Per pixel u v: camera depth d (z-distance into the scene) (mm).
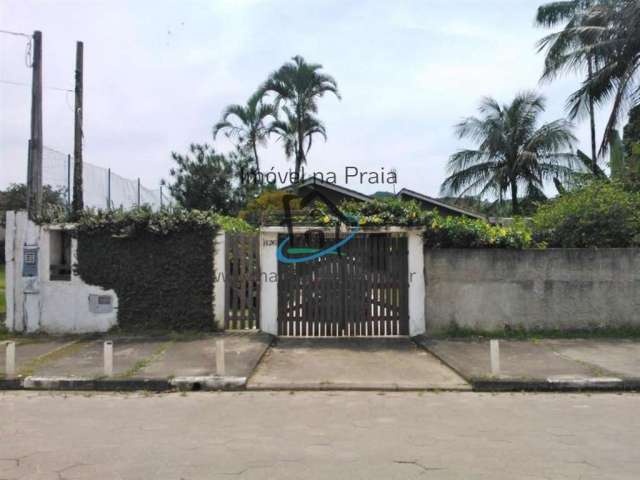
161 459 4418
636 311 10422
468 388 6984
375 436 5031
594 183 12469
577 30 17031
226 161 23938
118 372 7473
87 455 4520
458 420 5602
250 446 4742
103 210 10883
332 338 10250
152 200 19141
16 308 10570
